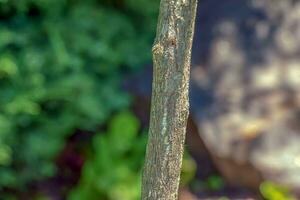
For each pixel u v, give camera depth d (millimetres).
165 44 1008
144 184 1126
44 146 3092
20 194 3182
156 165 1091
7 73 3018
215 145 3268
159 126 1062
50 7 3244
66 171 3363
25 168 3119
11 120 2998
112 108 3297
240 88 3434
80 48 3254
